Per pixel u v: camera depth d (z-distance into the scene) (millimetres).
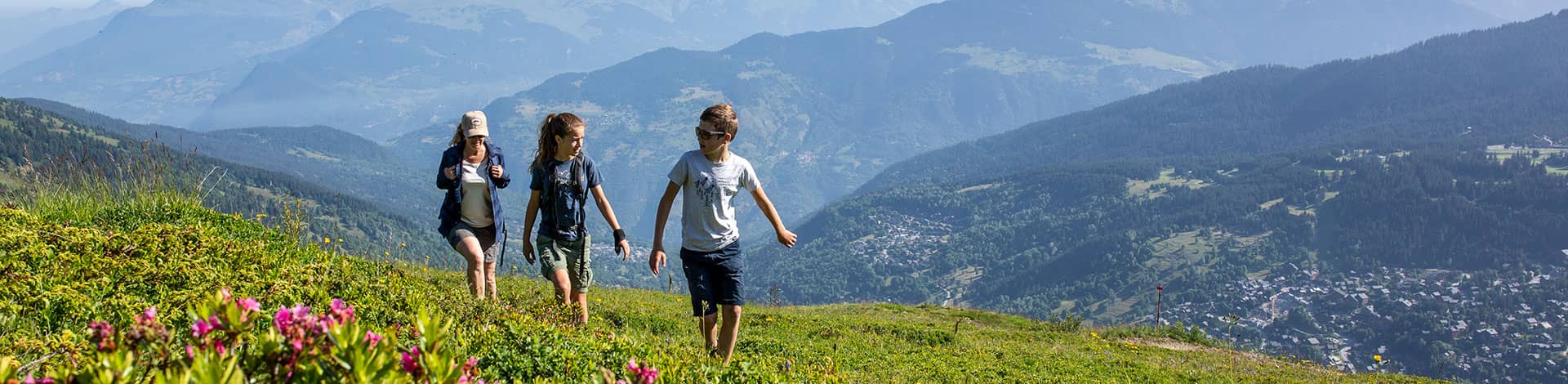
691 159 6570
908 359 11883
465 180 7668
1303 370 16328
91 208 9414
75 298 4402
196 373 1536
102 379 1638
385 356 1790
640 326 10336
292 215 10391
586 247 7727
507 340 4578
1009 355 14164
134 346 1842
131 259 5621
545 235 7562
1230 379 14031
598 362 4504
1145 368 14602
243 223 9961
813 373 6324
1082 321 22188
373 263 8570
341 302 1926
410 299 6043
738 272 6742
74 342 3611
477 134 7660
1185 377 13969
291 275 6215
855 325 16156
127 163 10164
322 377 1759
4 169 9305
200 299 4832
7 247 5531
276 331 1802
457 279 9945
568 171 7504
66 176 9562
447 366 1886
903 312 23391
